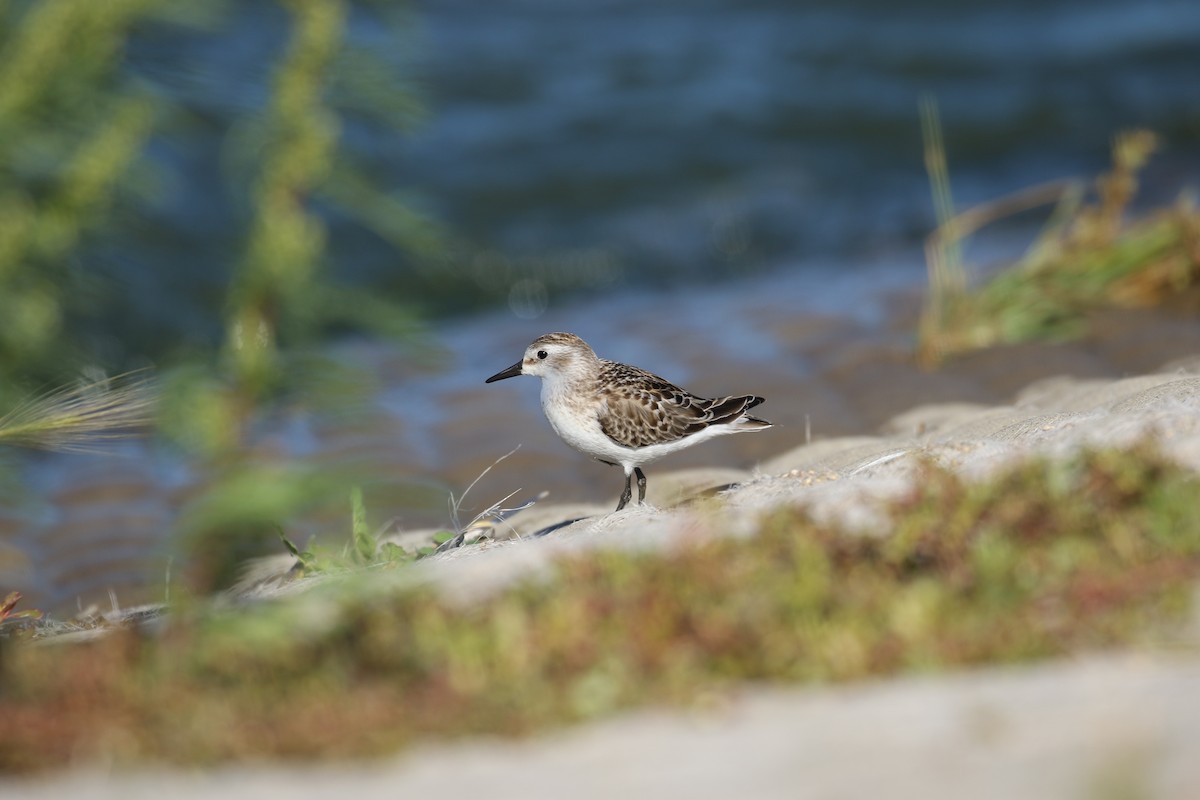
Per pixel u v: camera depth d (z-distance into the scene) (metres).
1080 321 20.02
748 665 7.57
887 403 18.09
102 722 7.53
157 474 17.91
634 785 6.51
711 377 20.08
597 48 40.22
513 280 28.98
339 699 7.62
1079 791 5.90
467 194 31.98
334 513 15.51
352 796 6.71
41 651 8.86
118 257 18.88
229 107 11.30
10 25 11.04
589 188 32.50
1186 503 8.84
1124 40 39.56
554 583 8.78
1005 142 34.03
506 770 6.85
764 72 38.34
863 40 40.41
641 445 14.09
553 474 17.02
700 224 31.17
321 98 10.88
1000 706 6.76
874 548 8.86
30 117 10.66
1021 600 8.05
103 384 10.84
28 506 16.28
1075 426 11.46
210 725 7.42
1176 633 7.55
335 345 22.80
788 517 9.22
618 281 29.50
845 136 34.78
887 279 25.48
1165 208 26.64
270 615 8.44
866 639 7.65
